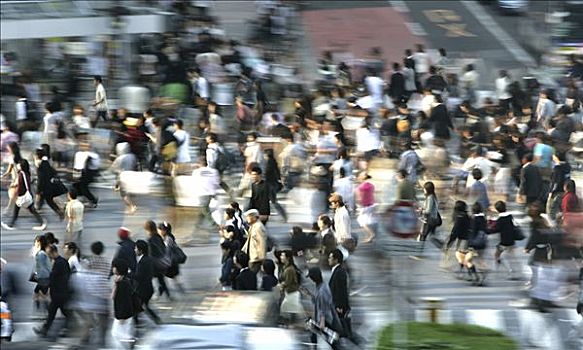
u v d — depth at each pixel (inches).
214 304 2679.6
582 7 5305.1
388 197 3545.8
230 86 4968.0
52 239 3129.9
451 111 4803.2
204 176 3710.6
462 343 2524.6
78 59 5039.4
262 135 4409.5
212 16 5871.1
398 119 4259.4
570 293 2982.3
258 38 5787.4
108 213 3993.6
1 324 2925.7
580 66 4943.4
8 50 5029.5
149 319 3046.3
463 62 5620.1
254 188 3631.9
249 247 3203.7
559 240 2952.8
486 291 3314.5
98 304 2915.8
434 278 3398.1
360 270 3324.3
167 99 4749.0
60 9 5029.5
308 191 3774.6
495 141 4023.1
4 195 4121.6
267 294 2738.7
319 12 6432.1
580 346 2893.7
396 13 6427.2
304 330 2775.6
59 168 4234.7
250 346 2544.3
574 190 3326.8
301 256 3270.2
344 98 4731.8
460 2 6550.2
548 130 4276.6
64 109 4758.9
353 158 4128.9
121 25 5054.1
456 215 3371.1
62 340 2972.4
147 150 4170.8
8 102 4697.3
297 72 5433.1
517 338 2925.7
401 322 2699.3
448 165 3944.4
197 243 3703.3
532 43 5753.0
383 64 5423.2
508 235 3356.3
